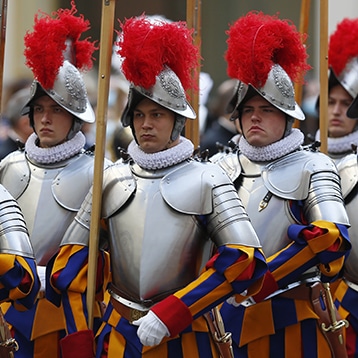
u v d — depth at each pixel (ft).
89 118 69.26
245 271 60.23
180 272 61.52
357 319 75.31
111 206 63.00
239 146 69.62
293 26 69.10
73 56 69.82
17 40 123.85
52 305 68.08
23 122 91.15
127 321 62.18
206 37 139.74
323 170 66.90
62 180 69.31
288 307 67.67
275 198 67.46
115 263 62.85
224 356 63.31
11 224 61.72
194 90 67.77
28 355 68.33
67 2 128.77
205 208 61.31
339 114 84.17
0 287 61.26
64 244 63.77
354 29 84.23
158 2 135.74
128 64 61.87
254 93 67.97
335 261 65.67
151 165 62.64
